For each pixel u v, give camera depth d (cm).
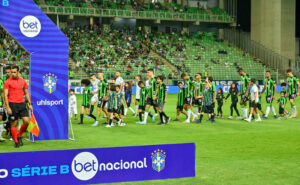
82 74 3347
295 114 1506
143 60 3938
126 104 1527
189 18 4572
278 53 4381
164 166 505
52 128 909
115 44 4088
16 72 802
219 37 4953
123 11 4241
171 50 4325
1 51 3412
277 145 863
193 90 1316
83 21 4300
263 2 4503
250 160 700
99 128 1154
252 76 4184
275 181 558
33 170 441
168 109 1892
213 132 1075
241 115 1602
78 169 460
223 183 541
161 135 1011
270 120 1406
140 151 490
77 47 3806
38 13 882
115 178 478
